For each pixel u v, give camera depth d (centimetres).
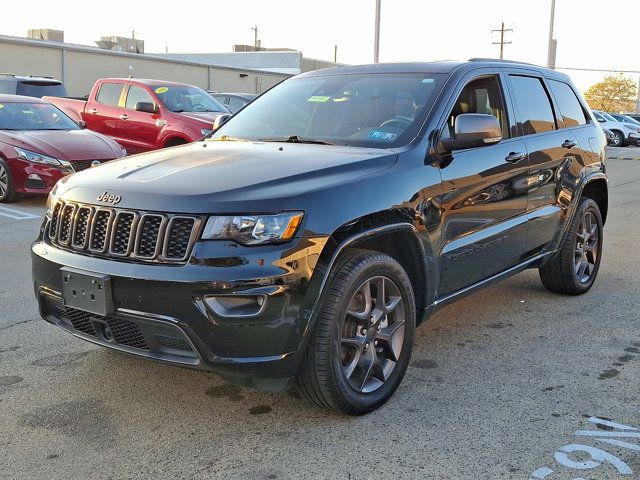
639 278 644
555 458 307
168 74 3081
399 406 361
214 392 378
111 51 2778
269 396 373
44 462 303
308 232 309
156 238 308
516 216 464
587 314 528
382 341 360
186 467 300
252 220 302
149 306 305
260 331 301
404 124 405
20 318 499
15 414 349
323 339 319
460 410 356
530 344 459
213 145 413
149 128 1288
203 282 294
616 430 335
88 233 329
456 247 402
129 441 323
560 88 562
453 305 552
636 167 2038
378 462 304
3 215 924
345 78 474
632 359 432
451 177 394
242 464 303
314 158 360
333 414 351
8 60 2381
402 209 354
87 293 321
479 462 304
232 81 3475
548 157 498
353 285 328
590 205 570
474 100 447
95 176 353
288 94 486
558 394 377
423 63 465
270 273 298
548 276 566
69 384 386
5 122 1049
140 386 384
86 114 1383
